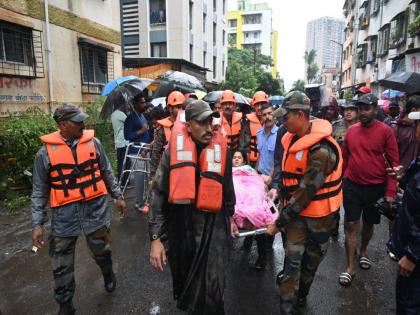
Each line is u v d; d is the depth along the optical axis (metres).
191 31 23.97
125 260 4.29
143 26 22.70
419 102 4.46
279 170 4.12
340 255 4.42
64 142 2.96
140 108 6.21
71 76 9.63
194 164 2.36
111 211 6.13
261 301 3.40
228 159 2.53
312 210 2.73
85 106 10.09
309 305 3.32
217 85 29.31
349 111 4.77
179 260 2.55
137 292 3.56
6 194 6.57
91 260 4.29
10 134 6.79
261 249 3.94
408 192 2.11
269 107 4.41
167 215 2.54
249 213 3.31
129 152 6.59
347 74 43.78
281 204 3.09
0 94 7.35
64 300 2.98
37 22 8.30
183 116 2.53
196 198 2.41
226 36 33.03
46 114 7.98
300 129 2.72
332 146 2.66
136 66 17.80
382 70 22.56
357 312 3.22
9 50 7.62
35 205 2.90
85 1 10.12
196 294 2.46
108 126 10.20
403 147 4.69
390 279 3.81
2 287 3.71
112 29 11.59
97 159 3.22
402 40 16.69
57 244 2.96
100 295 3.51
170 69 16.28
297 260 2.80
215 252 2.50
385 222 5.66
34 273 4.00
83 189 2.99
